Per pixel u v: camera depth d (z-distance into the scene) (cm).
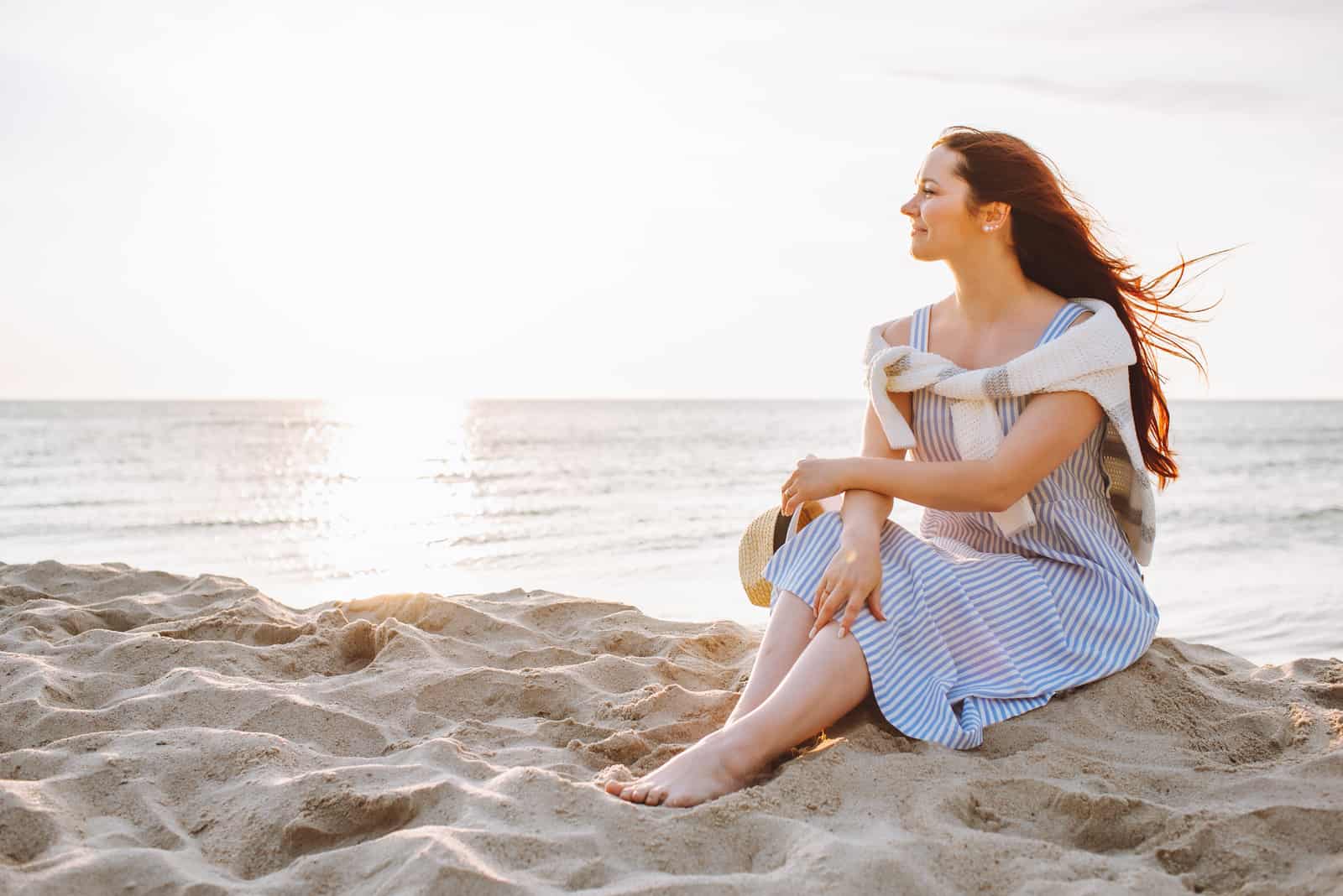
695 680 307
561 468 2708
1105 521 254
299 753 226
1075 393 235
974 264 249
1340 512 1291
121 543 1184
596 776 217
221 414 8200
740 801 186
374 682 284
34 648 316
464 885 156
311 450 3562
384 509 1623
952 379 242
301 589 829
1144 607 249
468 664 313
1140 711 233
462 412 9225
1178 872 174
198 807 203
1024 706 226
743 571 263
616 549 1084
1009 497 236
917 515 1119
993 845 171
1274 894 160
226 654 308
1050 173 245
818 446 3738
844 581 219
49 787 200
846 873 159
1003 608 235
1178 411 8419
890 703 214
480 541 1172
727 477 2341
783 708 206
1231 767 211
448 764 217
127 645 308
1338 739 217
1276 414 7638
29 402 11988
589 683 294
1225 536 1050
